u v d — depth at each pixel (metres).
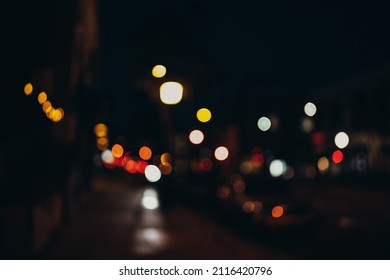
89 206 29.27
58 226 18.30
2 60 19.25
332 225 20.72
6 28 20.22
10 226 11.94
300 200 18.03
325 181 57.03
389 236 17.86
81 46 29.42
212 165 24.88
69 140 23.83
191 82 32.72
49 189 18.09
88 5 31.20
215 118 28.00
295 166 66.62
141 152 54.44
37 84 18.70
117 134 78.00
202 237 17.05
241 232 19.14
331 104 64.69
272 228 17.33
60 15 20.81
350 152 60.62
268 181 19.41
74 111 26.41
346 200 32.38
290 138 67.62
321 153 62.84
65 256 13.08
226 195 20.14
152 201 32.88
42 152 18.56
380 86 56.25
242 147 63.84
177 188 32.69
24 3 20.44
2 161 17.89
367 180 52.97
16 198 16.72
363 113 58.47
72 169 24.28
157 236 17.19
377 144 56.38
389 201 31.70
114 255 13.38
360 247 15.76
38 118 17.41
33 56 19.91
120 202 32.22
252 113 65.81
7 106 18.19
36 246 12.59
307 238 17.75
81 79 28.88
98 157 69.81
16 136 18.11
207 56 34.69
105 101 35.38
